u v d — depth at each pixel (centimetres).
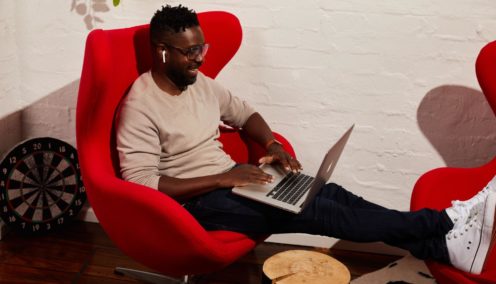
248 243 208
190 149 215
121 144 201
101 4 262
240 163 243
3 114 268
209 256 192
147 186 194
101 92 183
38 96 278
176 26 204
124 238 198
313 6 256
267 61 265
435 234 204
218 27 234
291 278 186
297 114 271
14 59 271
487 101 250
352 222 204
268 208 205
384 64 261
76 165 279
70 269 256
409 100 265
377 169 276
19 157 265
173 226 184
